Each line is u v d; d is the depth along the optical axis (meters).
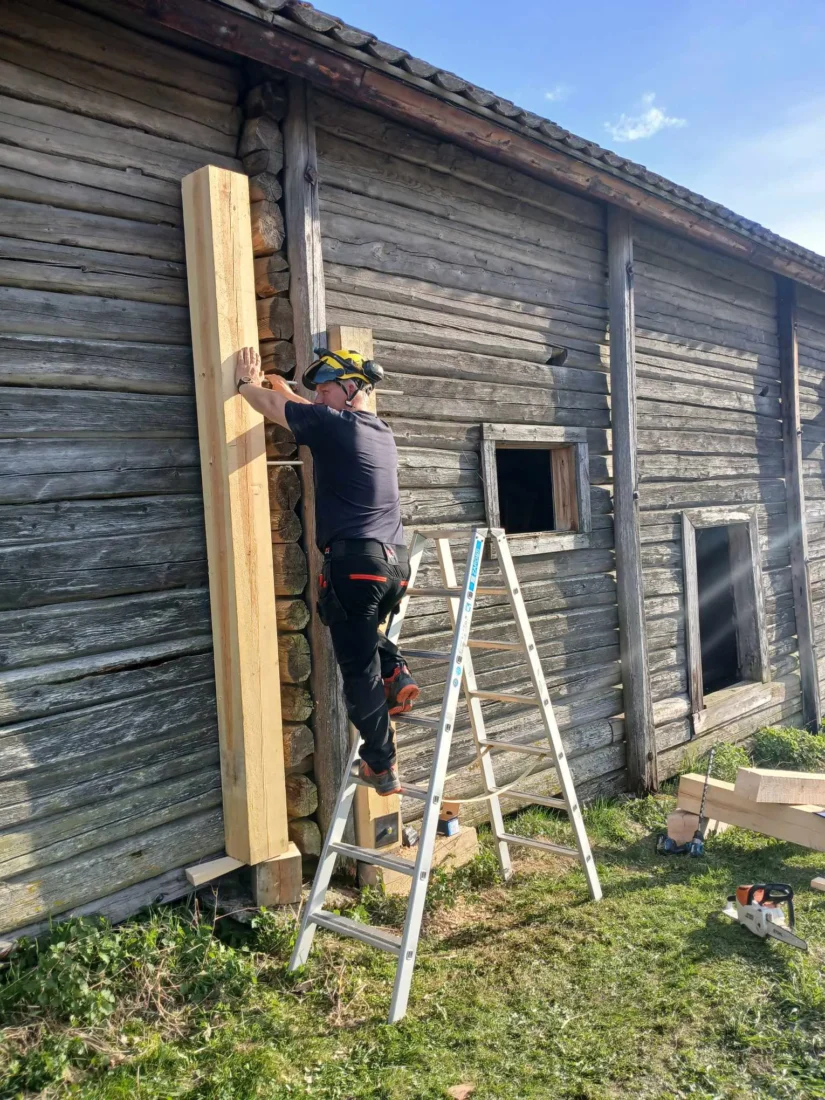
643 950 3.75
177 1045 3.00
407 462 4.77
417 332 4.82
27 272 3.30
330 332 4.13
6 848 3.17
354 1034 3.10
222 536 3.70
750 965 3.61
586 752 5.91
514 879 4.55
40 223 3.34
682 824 5.08
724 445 7.47
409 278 4.80
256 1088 2.74
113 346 3.55
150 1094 2.71
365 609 3.28
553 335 5.79
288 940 3.61
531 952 3.74
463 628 3.65
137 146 3.63
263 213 3.91
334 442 3.29
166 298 3.74
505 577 4.08
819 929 3.97
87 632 3.44
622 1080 2.85
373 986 3.44
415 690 3.49
